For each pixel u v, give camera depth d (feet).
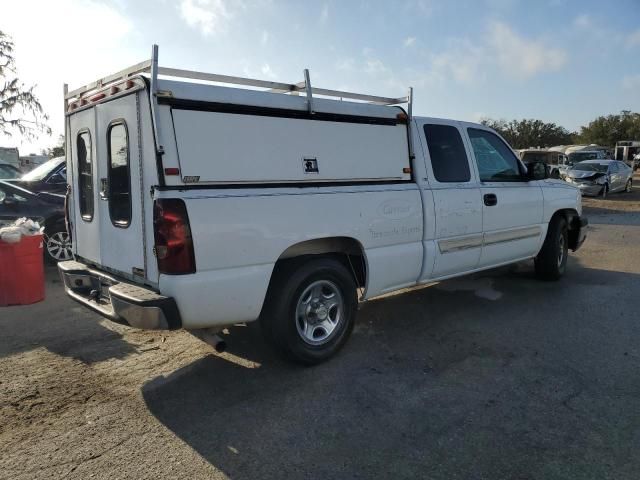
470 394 12.21
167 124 11.14
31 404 11.85
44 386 12.78
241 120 12.17
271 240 12.35
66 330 16.88
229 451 9.97
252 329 16.76
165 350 15.07
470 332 16.47
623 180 77.30
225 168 11.84
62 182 27.91
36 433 10.64
